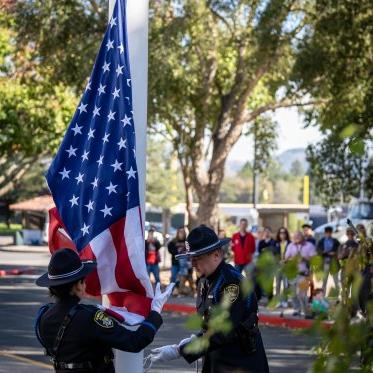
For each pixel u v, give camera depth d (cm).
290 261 335
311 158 3506
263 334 2305
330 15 2998
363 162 3403
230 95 3672
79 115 848
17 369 1584
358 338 335
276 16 3203
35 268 4862
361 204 4078
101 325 639
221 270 776
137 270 782
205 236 773
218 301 765
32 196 10300
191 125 3925
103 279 788
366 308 342
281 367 1745
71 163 835
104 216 799
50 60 3472
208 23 3338
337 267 375
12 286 3678
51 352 653
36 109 5016
